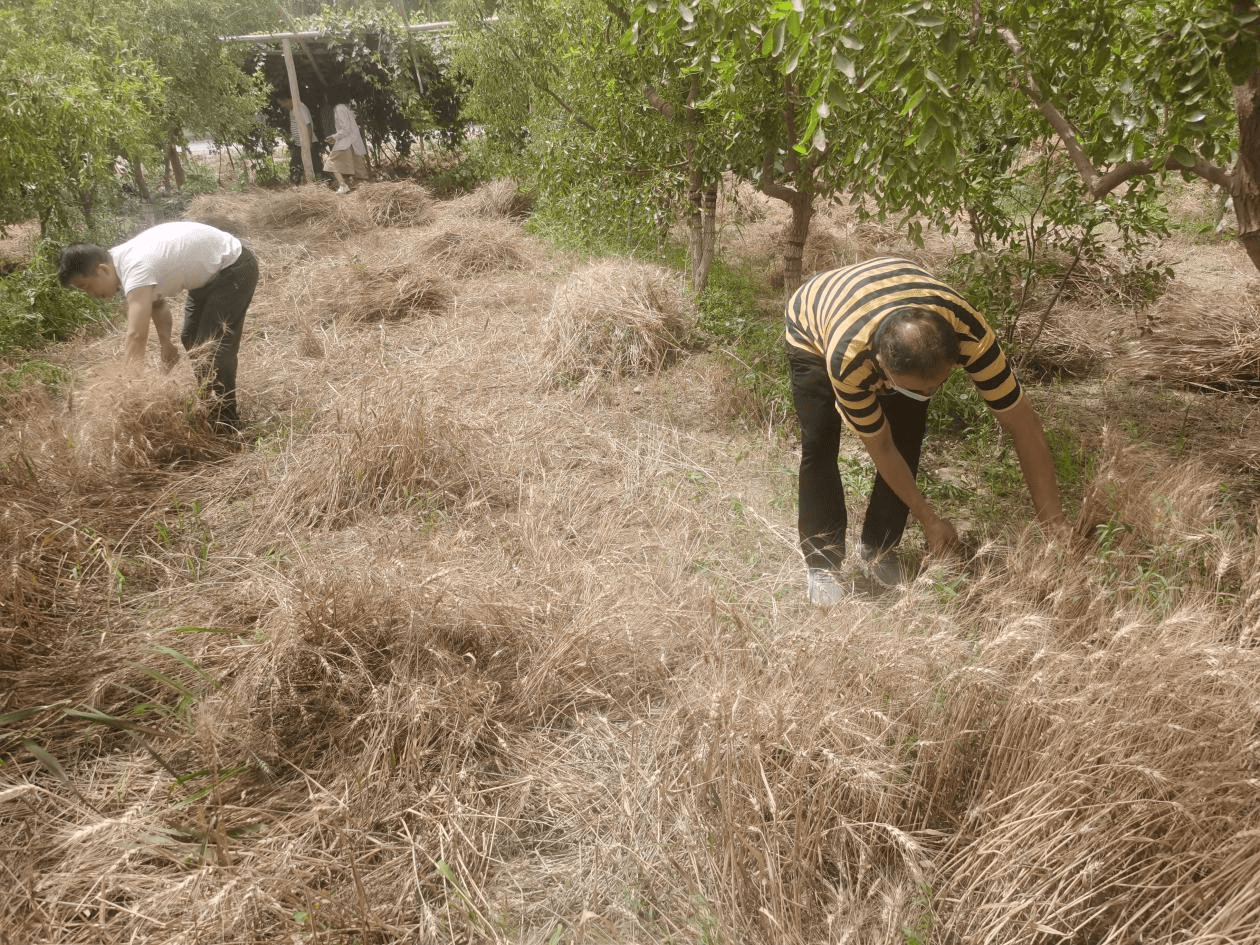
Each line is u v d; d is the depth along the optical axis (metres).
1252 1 2.22
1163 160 2.70
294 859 2.05
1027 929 1.73
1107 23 2.51
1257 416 4.34
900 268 2.58
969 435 4.15
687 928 1.90
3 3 8.09
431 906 2.02
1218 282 6.23
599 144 6.24
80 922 1.90
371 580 2.83
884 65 2.50
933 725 2.09
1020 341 5.07
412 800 2.26
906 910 1.86
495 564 3.29
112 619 2.98
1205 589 2.55
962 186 3.44
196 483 3.99
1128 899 1.75
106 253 4.13
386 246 8.84
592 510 3.78
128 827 1.93
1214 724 1.89
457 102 13.91
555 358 5.22
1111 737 1.86
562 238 8.13
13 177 6.96
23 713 2.32
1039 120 4.07
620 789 2.30
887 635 2.27
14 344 5.74
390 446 3.83
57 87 6.72
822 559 3.03
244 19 15.36
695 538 3.51
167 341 4.57
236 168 15.71
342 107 13.34
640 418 4.71
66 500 3.60
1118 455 3.38
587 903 2.00
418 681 2.58
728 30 2.86
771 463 4.14
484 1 9.48
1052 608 2.48
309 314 6.46
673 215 6.39
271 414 4.83
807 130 2.50
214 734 2.25
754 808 1.92
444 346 5.84
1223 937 1.57
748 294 6.70
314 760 2.42
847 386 2.46
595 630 2.75
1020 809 1.84
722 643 2.65
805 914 1.88
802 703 2.13
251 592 3.05
